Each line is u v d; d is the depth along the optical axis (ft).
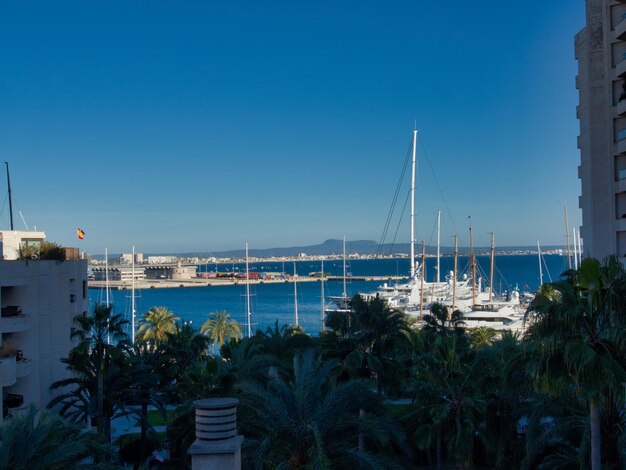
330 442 82.43
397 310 148.05
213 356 123.13
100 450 80.64
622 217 137.08
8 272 149.48
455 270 417.08
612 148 138.41
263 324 583.99
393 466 86.02
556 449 98.22
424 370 131.44
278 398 81.76
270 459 78.43
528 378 96.32
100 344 141.49
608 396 76.59
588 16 145.89
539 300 79.97
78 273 181.16
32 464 67.00
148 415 194.90
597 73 143.84
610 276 76.43
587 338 77.56
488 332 276.41
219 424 53.98
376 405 101.65
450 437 123.34
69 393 148.36
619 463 83.76
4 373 137.80
